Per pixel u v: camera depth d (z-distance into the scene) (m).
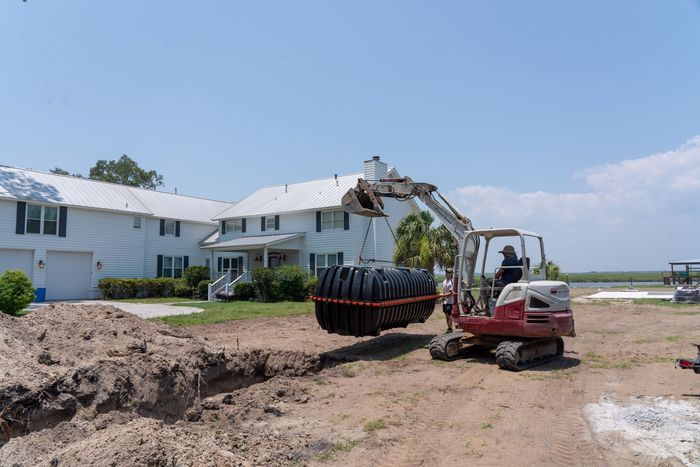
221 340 13.26
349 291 10.69
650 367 10.06
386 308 10.87
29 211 27.97
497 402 7.59
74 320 8.31
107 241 31.58
